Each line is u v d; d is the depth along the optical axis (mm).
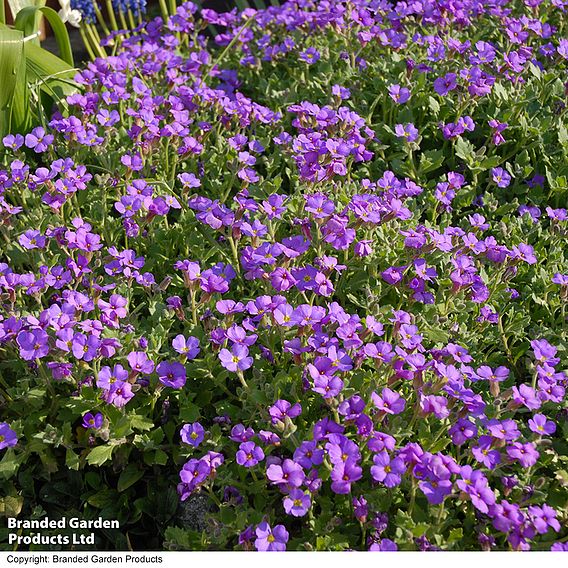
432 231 603
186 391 578
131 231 643
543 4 943
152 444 544
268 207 612
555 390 509
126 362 558
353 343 515
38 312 576
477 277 603
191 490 489
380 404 482
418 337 533
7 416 579
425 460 461
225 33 1187
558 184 729
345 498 508
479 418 524
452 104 784
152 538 557
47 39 1245
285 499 466
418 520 490
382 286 633
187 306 625
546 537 495
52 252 651
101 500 558
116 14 1226
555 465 532
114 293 606
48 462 555
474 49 875
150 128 703
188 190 672
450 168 772
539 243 681
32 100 798
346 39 881
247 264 577
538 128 766
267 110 774
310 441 483
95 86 822
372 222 602
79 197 698
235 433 509
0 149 746
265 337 572
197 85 846
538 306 644
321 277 562
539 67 846
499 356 608
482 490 455
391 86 757
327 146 650
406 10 886
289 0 987
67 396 574
